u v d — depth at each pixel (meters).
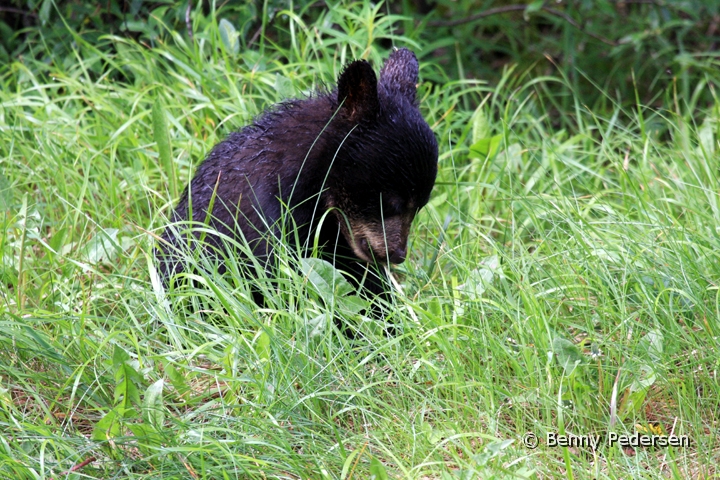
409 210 8.23
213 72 11.20
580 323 7.87
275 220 7.86
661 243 8.29
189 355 6.80
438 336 7.00
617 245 8.32
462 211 9.98
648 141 10.72
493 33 16.78
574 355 6.93
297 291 7.46
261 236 7.84
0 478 5.86
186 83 10.96
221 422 6.40
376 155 7.98
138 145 10.25
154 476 5.96
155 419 6.20
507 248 9.19
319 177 8.07
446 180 10.37
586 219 8.90
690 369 7.14
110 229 8.52
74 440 6.18
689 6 14.71
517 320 7.19
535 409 6.76
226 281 7.90
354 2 13.26
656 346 7.09
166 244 7.67
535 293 7.86
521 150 11.06
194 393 7.11
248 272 7.61
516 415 6.61
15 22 13.52
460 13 15.69
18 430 6.37
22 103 10.65
